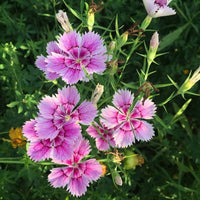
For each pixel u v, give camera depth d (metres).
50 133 0.19
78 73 0.20
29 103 0.26
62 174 0.21
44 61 0.21
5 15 0.32
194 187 0.31
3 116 0.30
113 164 0.25
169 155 0.32
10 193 0.27
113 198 0.27
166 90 0.33
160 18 0.35
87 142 0.21
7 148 0.28
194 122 0.36
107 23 0.33
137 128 0.21
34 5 0.32
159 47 0.33
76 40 0.21
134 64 0.32
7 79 0.29
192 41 0.33
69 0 0.31
